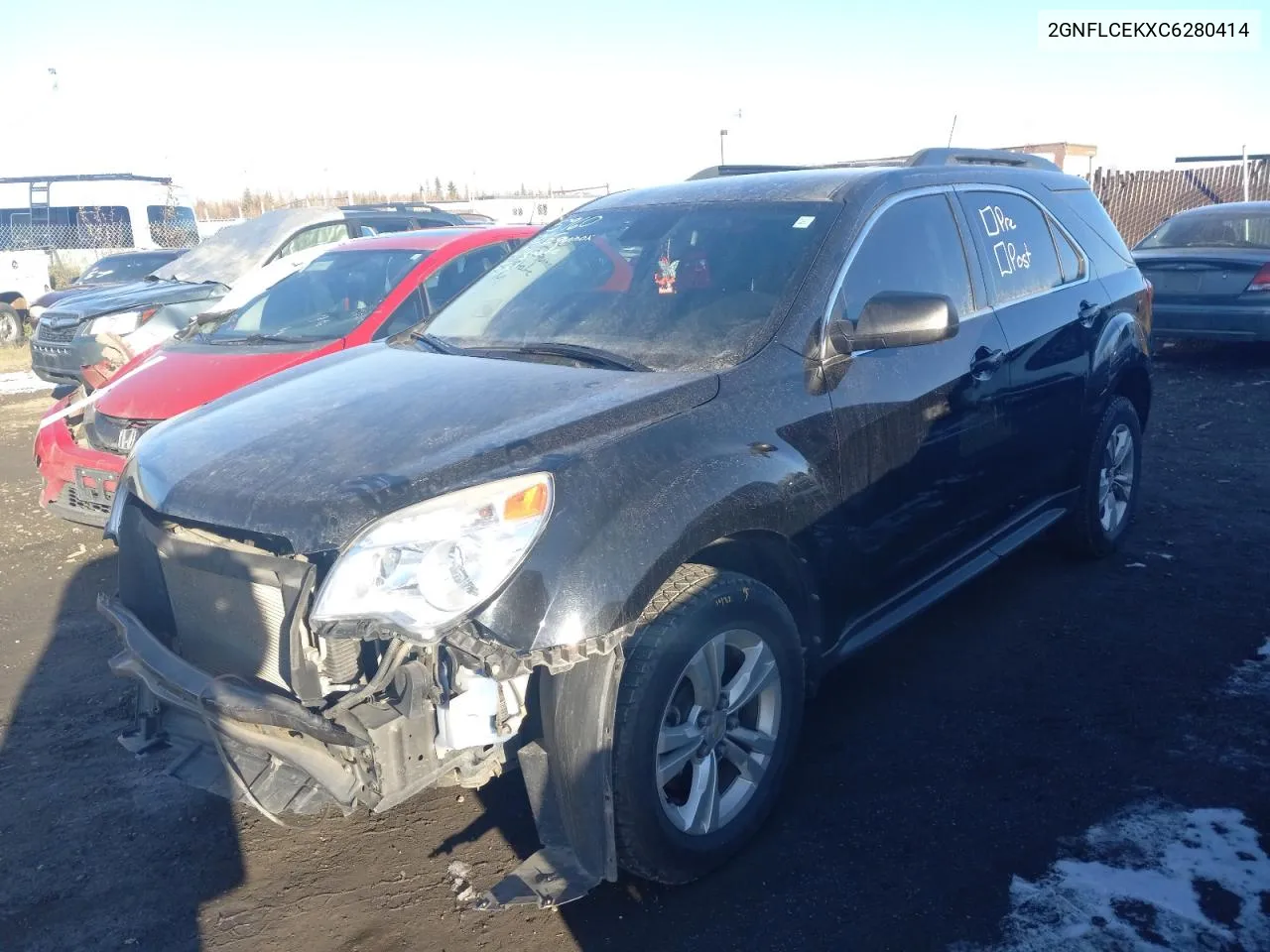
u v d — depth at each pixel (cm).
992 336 402
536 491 253
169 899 298
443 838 322
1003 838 307
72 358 956
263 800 267
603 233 412
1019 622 452
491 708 257
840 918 277
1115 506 521
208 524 270
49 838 330
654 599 272
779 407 311
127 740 308
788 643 308
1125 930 267
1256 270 941
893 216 378
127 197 1869
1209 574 497
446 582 240
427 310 630
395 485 253
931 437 365
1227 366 1034
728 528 279
